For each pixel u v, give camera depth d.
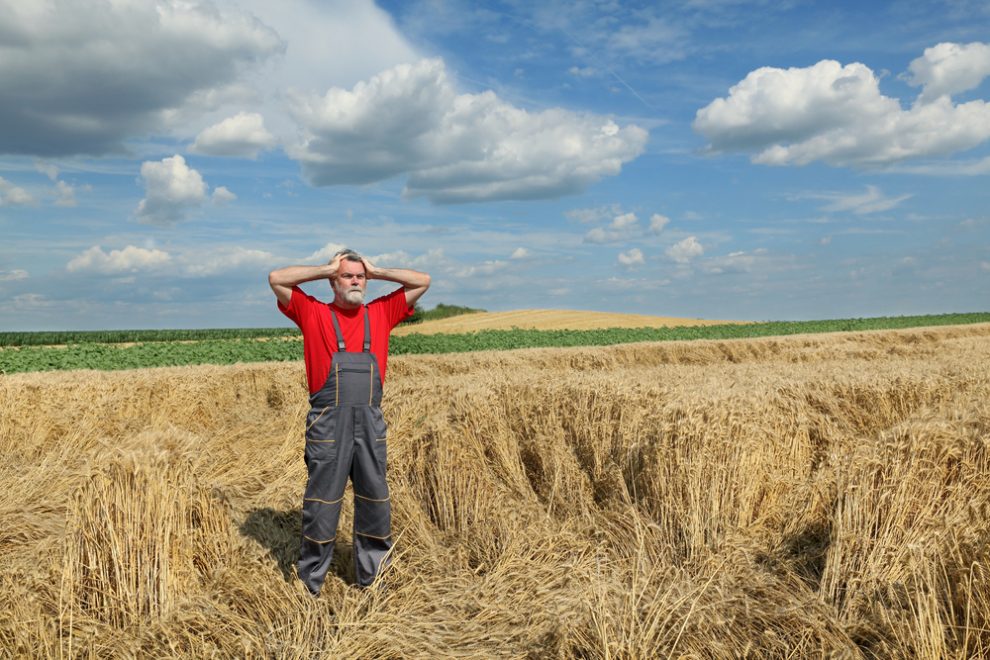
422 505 5.02
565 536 4.46
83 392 8.44
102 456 3.57
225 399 9.88
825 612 3.25
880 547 3.48
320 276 3.65
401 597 3.73
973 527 3.15
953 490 3.60
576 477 5.38
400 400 6.96
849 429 6.19
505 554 4.17
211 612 3.29
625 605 3.12
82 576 3.35
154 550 3.40
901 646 2.83
